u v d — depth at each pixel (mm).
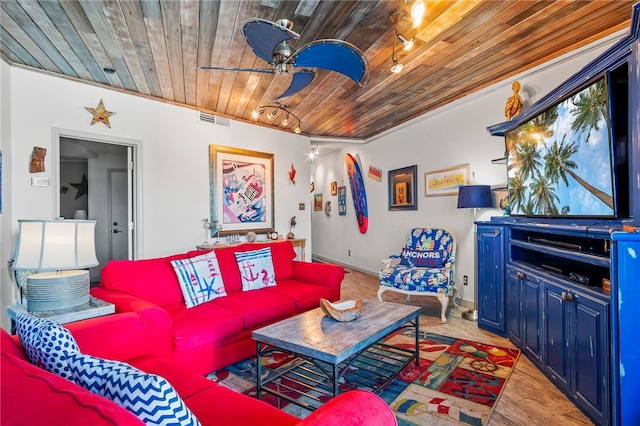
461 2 2238
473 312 3787
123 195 5949
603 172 1997
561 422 1862
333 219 7734
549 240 2553
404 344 2984
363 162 6445
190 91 3893
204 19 2391
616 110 1918
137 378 793
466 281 4195
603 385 1747
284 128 5574
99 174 5816
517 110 3164
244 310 2646
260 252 3502
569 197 2326
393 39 2684
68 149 5508
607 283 1857
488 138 3867
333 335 2000
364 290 5078
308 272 3633
